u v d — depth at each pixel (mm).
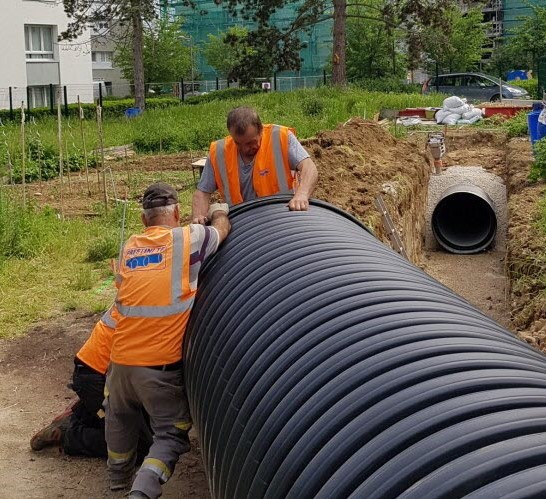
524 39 52344
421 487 2092
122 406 4547
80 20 35906
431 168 15625
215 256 4523
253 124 5141
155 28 52406
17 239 10180
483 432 2186
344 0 33188
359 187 10297
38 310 8234
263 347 3262
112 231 10945
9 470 5312
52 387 6559
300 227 4473
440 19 35250
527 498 1905
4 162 16547
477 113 23156
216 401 3402
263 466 2699
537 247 8961
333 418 2561
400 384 2553
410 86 41281
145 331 4285
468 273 12086
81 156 18312
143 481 4223
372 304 3244
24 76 41875
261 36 36562
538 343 6617
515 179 13398
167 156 20141
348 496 2250
